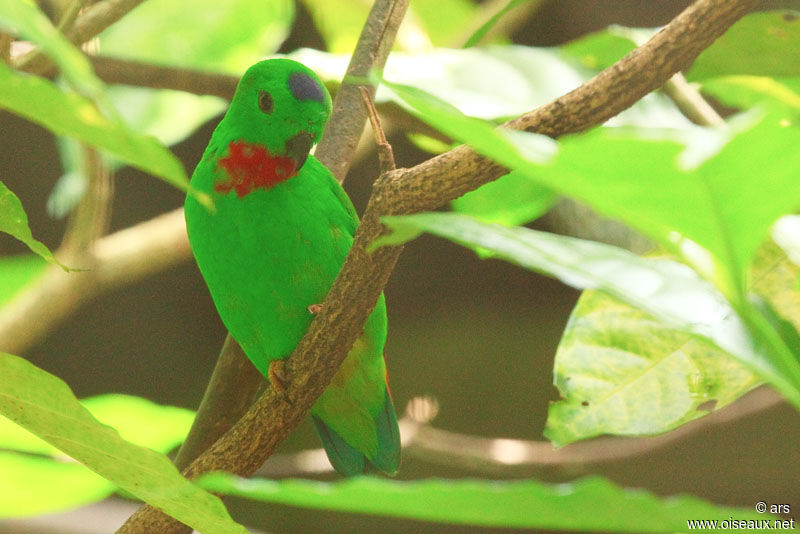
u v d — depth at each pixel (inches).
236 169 86.2
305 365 84.6
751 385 84.8
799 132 46.5
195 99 92.3
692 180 49.7
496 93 86.0
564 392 85.0
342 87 87.4
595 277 57.5
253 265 86.4
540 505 51.0
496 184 86.9
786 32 86.4
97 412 87.0
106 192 92.3
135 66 88.4
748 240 53.6
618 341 85.1
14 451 86.8
